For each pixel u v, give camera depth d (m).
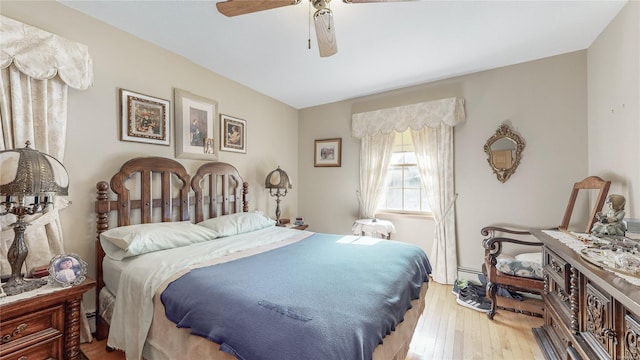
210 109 2.82
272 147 3.76
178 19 1.96
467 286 2.71
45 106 1.66
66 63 1.72
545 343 1.79
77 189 1.86
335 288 1.22
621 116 1.83
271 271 1.46
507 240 2.28
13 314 1.20
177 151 2.49
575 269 1.36
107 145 2.01
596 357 1.14
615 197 1.48
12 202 1.33
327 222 3.99
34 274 1.47
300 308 1.02
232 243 2.10
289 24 2.03
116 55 2.06
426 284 1.93
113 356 1.67
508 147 2.71
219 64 2.72
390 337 1.17
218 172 2.84
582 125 2.39
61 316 1.39
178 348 1.19
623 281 0.99
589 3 1.75
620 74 1.83
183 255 1.73
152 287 1.37
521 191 2.67
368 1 1.41
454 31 2.10
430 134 3.13
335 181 3.92
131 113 2.15
